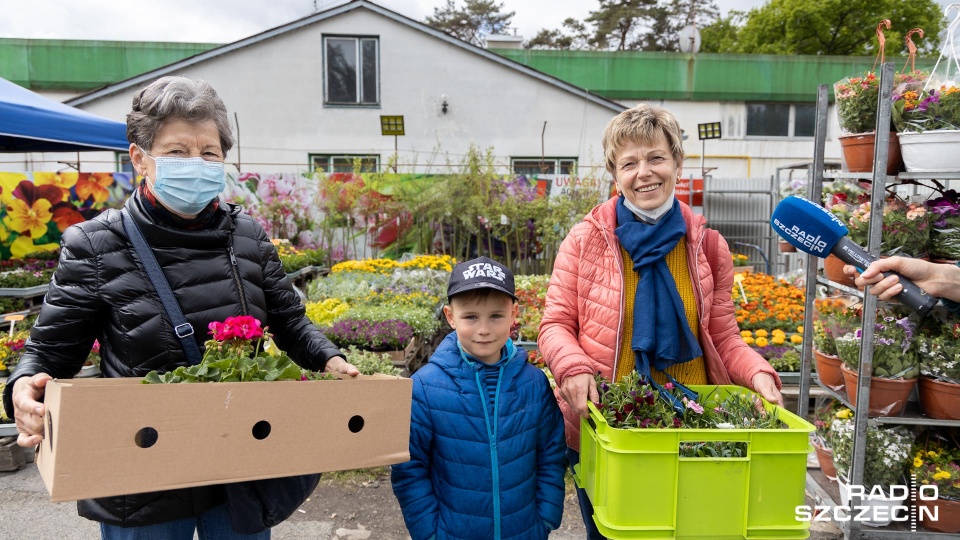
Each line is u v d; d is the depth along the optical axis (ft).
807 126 57.52
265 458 4.05
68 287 4.58
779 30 86.53
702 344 6.20
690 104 57.21
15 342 13.89
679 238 6.05
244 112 45.09
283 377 4.39
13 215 26.30
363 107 46.14
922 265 4.76
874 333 8.63
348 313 17.01
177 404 3.81
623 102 57.62
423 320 17.06
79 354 4.81
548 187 34.76
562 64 57.52
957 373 8.16
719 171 56.95
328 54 45.80
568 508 10.24
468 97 46.70
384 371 13.24
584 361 5.51
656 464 4.49
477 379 5.96
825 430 10.30
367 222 34.94
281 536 9.35
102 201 28.55
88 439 3.56
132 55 50.83
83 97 42.78
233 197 34.53
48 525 9.45
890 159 8.63
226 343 4.46
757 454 4.47
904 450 8.75
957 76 8.13
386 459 4.42
